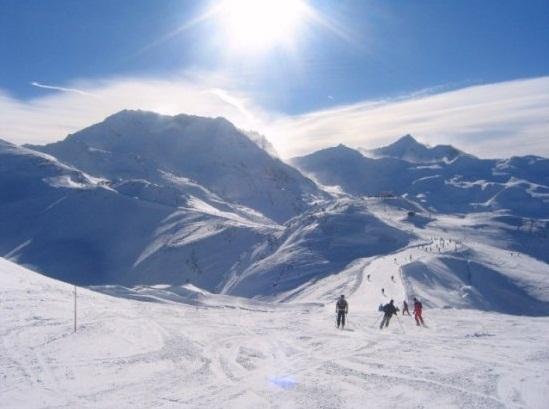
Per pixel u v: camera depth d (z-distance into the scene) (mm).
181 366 15961
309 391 13094
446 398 12203
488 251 178000
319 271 155750
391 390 12977
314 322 27141
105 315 24469
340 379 14188
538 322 26062
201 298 63500
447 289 109250
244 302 60125
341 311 24875
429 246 173000
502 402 11828
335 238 189125
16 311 22672
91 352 16984
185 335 21297
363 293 81312
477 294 112500
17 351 16500
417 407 11594
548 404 11664
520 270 151375
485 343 19297
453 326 24922
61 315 23000
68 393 12922
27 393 12789
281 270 165750
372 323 26891
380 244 182875
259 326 24797
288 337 21391
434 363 15898
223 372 15227
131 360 16359
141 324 23125
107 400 12484
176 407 11969
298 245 187375
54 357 16094
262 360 16844
